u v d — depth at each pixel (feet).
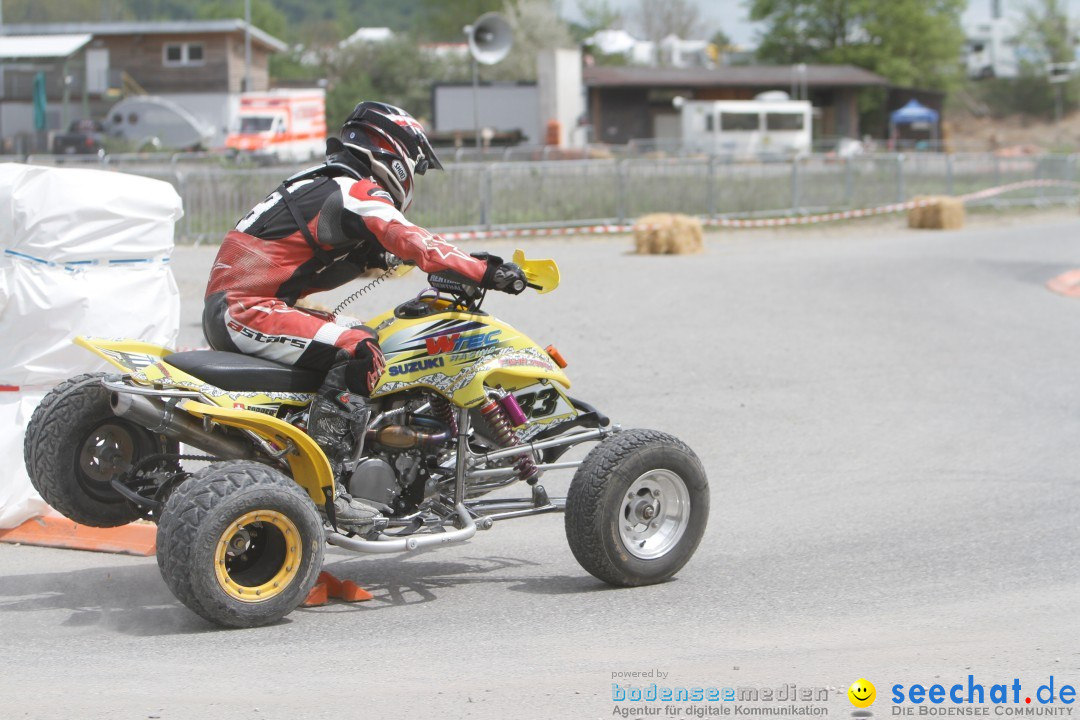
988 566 24.64
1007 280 75.25
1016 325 58.54
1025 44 354.54
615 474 22.91
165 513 19.77
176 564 19.61
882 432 38.01
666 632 20.61
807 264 81.97
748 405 41.47
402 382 22.08
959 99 349.41
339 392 20.99
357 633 20.56
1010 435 37.52
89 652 19.47
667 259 85.76
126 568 25.05
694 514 23.95
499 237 98.17
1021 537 26.89
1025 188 138.41
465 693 17.42
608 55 346.13
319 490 21.01
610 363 48.03
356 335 21.02
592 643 19.97
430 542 21.83
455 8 331.77
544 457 24.82
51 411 22.33
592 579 24.39
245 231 21.26
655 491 23.82
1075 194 144.46
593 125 249.34
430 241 20.63
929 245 97.50
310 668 18.58
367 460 21.77
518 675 18.26
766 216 115.14
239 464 20.24
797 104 217.77
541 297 65.05
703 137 214.90
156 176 88.43
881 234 110.22
